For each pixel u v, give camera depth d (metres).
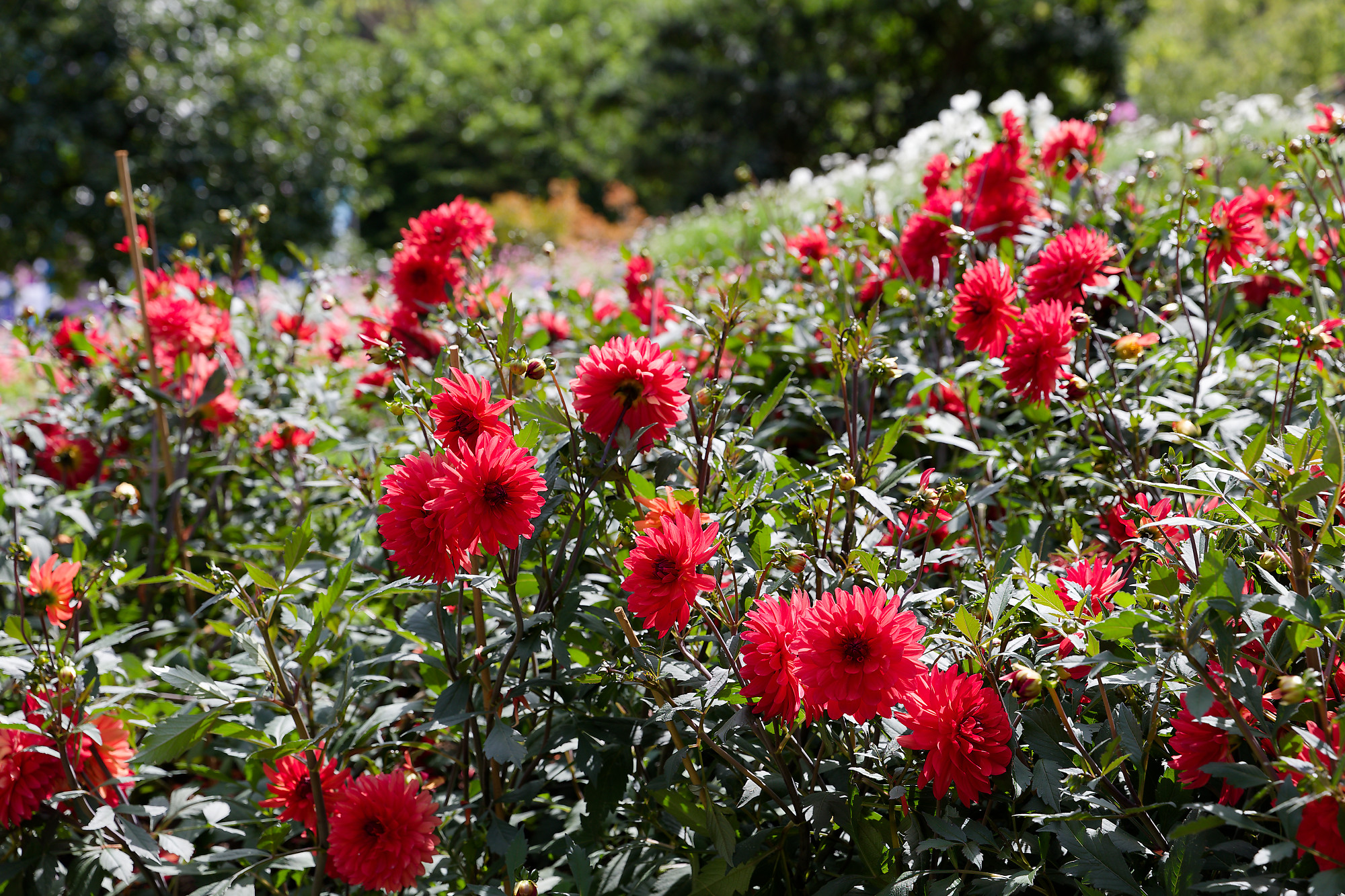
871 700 1.29
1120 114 14.34
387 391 2.47
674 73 20.75
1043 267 2.08
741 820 1.72
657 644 1.69
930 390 2.36
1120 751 1.40
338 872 1.62
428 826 1.54
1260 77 22.95
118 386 2.80
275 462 2.96
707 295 3.13
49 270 14.30
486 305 2.39
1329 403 1.80
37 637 2.22
